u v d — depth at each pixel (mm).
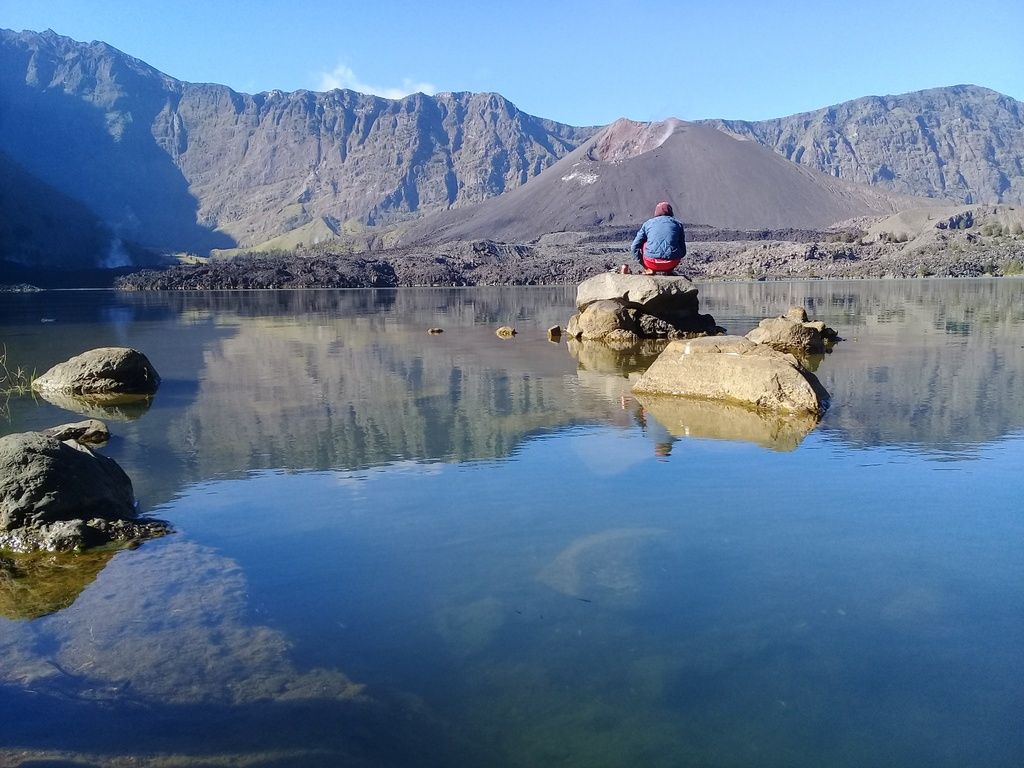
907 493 5445
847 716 2869
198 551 4602
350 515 5184
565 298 39438
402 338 17438
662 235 18094
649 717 2893
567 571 4172
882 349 13938
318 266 67062
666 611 3697
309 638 3527
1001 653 3270
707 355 9602
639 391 9812
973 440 6992
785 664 3221
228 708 2998
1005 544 4480
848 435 7262
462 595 3918
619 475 6012
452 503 5398
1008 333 16859
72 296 50250
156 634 3594
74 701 3059
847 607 3703
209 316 26500
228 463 6613
